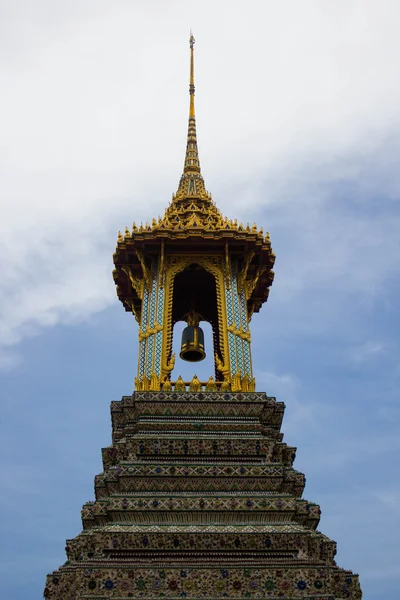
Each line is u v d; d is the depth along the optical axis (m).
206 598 25.50
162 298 37.53
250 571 26.09
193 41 50.62
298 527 28.81
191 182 43.31
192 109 47.50
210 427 32.72
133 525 28.66
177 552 27.80
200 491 30.08
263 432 33.38
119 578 25.81
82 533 29.50
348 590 28.22
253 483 30.38
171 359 36.03
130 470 30.39
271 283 42.16
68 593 27.31
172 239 38.16
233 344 36.50
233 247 38.78
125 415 34.19
